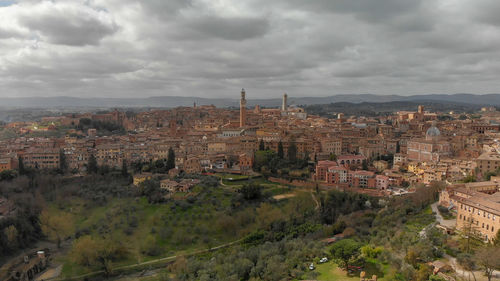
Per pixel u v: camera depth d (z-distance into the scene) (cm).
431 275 11475
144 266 18750
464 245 13325
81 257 18900
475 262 11906
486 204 14425
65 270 19025
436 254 13025
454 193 18975
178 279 16438
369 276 12506
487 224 14112
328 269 13812
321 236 19938
